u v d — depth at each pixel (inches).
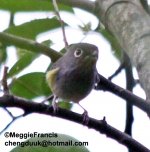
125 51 150.8
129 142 148.4
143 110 149.7
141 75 147.7
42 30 152.6
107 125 148.5
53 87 152.3
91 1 152.4
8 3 152.6
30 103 147.7
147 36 148.6
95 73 152.6
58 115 148.5
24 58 151.7
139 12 150.0
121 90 150.2
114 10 150.7
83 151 145.7
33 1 152.6
